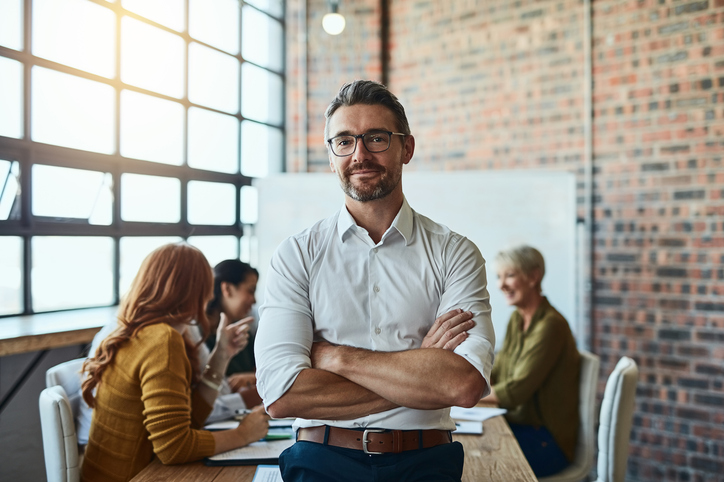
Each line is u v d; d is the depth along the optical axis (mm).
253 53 4098
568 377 2332
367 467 1186
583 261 3541
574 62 3562
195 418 1836
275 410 1240
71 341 2598
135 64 3328
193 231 3695
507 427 1892
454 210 3506
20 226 2842
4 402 2598
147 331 1688
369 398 1211
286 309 1307
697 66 3193
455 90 3932
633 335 3404
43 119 2900
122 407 1662
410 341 1293
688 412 3246
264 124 4188
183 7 3596
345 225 1321
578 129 3562
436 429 1259
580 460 2305
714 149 3154
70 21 2994
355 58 4109
